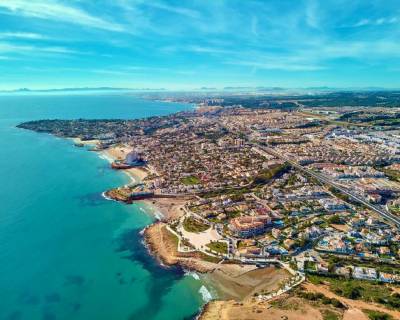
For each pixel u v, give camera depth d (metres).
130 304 187.62
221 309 179.25
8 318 174.00
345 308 171.00
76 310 181.62
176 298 192.62
